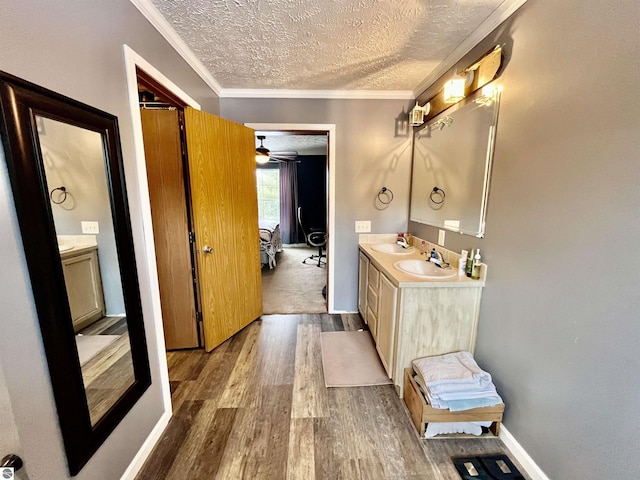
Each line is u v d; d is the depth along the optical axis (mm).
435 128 2373
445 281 1729
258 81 2492
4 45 772
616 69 939
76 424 1001
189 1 1420
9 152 780
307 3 1438
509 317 1509
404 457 1435
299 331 2758
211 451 1473
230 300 2586
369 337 2643
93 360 1143
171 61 1746
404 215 2996
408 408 1757
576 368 1122
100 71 1138
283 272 4918
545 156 1251
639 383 906
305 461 1416
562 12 1144
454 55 1958
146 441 1444
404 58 2045
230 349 2439
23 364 828
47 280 897
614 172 959
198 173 2145
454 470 1368
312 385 1981
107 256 1210
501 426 1549
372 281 2467
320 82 2514
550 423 1250
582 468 1107
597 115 1011
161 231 2227
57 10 933
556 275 1207
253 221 2832
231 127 2449
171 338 2398
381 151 2865
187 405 1793
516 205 1441
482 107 1709
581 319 1097
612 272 978
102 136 1150
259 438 1549
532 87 1321
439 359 1716
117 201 1219
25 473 846
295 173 6984
